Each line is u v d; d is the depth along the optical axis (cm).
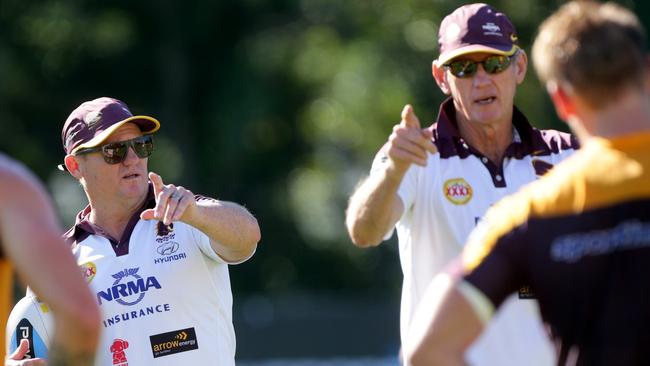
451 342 1120
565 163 1168
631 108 1129
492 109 1745
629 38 1123
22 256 1125
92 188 1859
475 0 7988
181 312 1797
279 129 8762
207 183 8750
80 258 1830
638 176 1112
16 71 8519
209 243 1794
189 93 8812
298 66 8606
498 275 1126
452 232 1723
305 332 6750
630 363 1086
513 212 1145
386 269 8669
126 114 1861
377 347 6706
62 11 8550
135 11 8675
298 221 8775
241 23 8831
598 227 1109
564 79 1138
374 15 8394
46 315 1823
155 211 1653
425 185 1739
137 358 1783
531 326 1636
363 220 1641
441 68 1817
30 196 1152
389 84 8231
